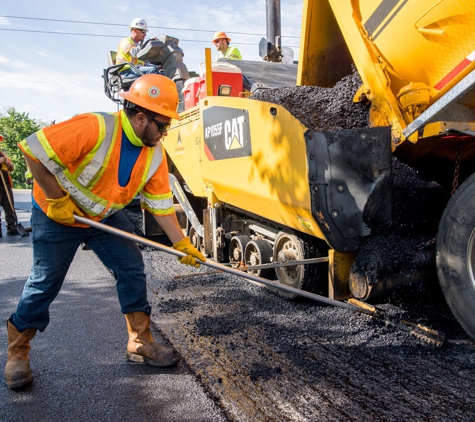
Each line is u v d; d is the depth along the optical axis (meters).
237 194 3.83
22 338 2.41
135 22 6.52
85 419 2.11
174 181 5.62
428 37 2.53
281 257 3.67
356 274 2.87
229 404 2.20
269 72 5.88
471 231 2.43
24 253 6.31
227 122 3.81
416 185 2.96
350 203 2.74
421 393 2.25
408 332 2.91
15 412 2.18
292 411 2.12
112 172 2.29
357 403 2.18
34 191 2.36
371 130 2.71
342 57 3.89
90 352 2.86
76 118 2.15
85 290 4.26
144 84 2.24
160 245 2.52
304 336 2.99
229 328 3.17
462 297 2.49
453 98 2.31
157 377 2.52
